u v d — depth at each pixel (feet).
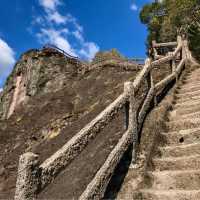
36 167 11.14
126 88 20.48
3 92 106.32
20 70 102.27
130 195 16.12
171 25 72.95
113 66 73.05
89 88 64.90
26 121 62.18
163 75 38.11
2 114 100.58
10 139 56.65
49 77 88.28
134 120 20.15
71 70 87.35
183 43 42.01
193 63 39.24
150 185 16.67
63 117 51.96
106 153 22.39
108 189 16.93
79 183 21.52
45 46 94.07
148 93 24.66
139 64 66.95
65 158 13.08
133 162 18.63
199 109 23.29
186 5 70.23
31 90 89.97
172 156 18.65
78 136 14.65
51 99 67.97
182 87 31.17
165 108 24.13
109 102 47.19
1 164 46.96
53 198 21.39
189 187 15.88
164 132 21.39
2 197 34.37
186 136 19.76
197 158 17.11
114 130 25.21
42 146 45.88
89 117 45.32
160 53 55.67
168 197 15.10
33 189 10.87
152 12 89.97
